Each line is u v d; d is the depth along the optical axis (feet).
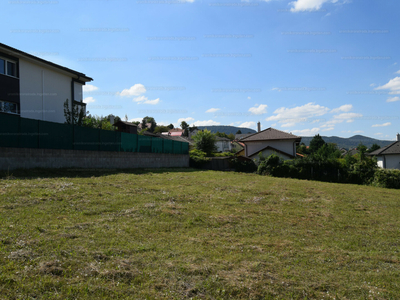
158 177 54.29
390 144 123.75
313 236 22.62
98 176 44.42
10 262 13.07
